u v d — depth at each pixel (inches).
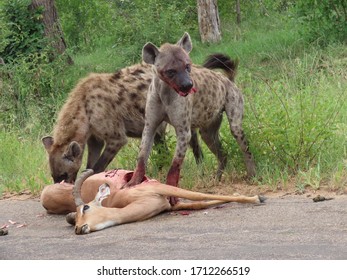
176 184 277.4
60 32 613.9
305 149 313.9
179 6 764.0
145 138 280.1
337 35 567.8
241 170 319.9
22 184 344.2
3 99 494.6
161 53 267.6
